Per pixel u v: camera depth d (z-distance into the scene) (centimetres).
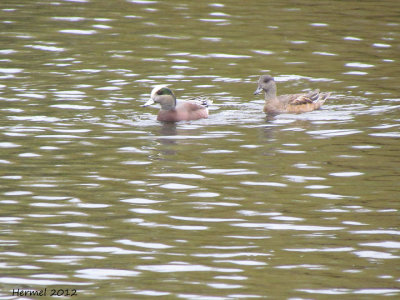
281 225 1374
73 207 1445
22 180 1572
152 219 1397
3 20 2998
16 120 1970
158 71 2445
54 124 1950
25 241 1301
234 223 1383
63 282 1168
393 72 2448
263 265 1227
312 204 1465
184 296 1127
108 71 2434
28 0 3344
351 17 3112
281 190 1533
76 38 2794
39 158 1705
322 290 1145
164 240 1314
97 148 1783
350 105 2153
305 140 1853
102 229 1353
